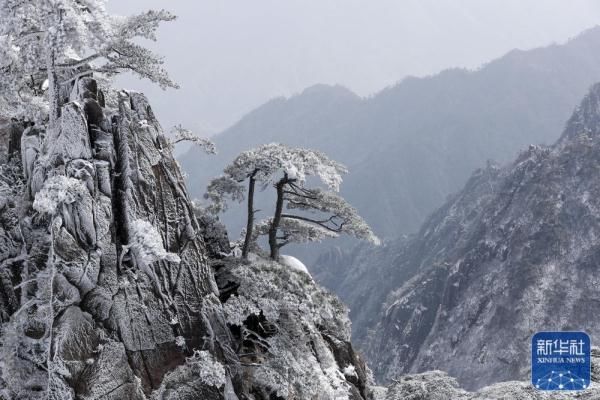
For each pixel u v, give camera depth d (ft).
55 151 66.03
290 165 80.59
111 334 61.72
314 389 73.97
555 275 500.74
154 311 64.80
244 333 75.20
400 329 605.31
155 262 65.67
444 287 593.01
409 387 109.60
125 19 74.02
